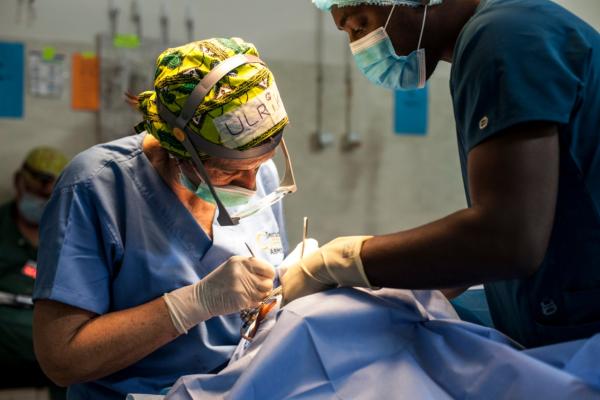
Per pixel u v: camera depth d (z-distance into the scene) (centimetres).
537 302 114
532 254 98
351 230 461
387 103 459
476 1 125
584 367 97
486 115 103
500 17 109
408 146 466
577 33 108
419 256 105
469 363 106
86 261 130
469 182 106
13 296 362
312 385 108
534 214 98
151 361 137
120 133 411
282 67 441
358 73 452
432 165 471
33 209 371
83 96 411
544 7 111
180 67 122
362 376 109
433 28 127
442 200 475
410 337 115
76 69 409
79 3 407
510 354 100
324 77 447
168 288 135
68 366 125
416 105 463
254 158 123
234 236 148
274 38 438
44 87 407
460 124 113
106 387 138
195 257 140
